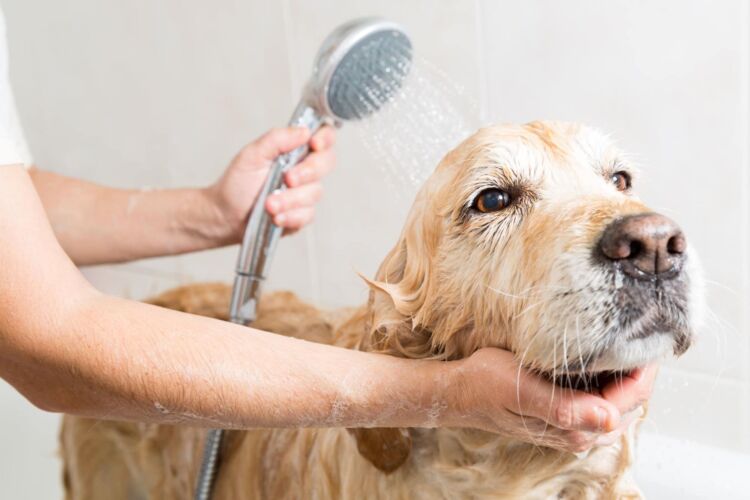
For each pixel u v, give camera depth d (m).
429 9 1.66
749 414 1.47
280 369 0.96
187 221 1.56
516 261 1.02
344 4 1.78
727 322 1.39
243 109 2.02
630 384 0.97
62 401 1.01
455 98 1.64
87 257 1.60
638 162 1.45
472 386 0.97
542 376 0.95
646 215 0.90
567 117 1.57
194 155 2.16
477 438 1.12
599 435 0.96
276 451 1.41
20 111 2.54
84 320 0.95
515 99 1.61
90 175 2.44
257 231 1.41
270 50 1.93
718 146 1.44
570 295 0.92
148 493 1.76
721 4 1.38
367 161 1.74
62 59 2.38
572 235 0.95
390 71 1.33
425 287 1.15
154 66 2.17
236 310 1.41
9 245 0.93
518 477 1.13
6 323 0.94
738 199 1.44
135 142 2.29
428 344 1.17
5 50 1.06
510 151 1.08
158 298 1.84
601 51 1.51
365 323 1.25
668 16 1.44
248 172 1.48
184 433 1.64
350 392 0.97
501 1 1.58
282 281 2.01
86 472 1.83
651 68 1.47
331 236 1.88
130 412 0.99
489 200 1.08
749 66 1.38
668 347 0.93
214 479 1.45
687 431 1.52
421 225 1.16
